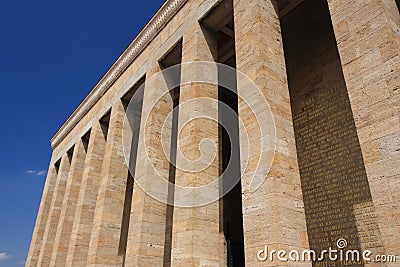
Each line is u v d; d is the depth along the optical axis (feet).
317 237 38.83
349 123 39.96
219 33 53.78
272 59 34.71
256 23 36.17
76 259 59.72
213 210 38.04
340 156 39.63
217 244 36.68
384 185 21.79
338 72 43.57
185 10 52.34
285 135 31.35
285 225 26.99
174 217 38.52
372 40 25.58
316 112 44.39
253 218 28.58
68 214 72.33
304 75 47.93
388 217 21.07
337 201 38.22
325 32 47.32
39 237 86.33
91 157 69.21
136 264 42.93
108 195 57.72
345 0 28.76
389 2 27.17
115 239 55.77
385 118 23.02
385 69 24.08
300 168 43.62
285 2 48.73
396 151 21.77
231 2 43.83
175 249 36.58
